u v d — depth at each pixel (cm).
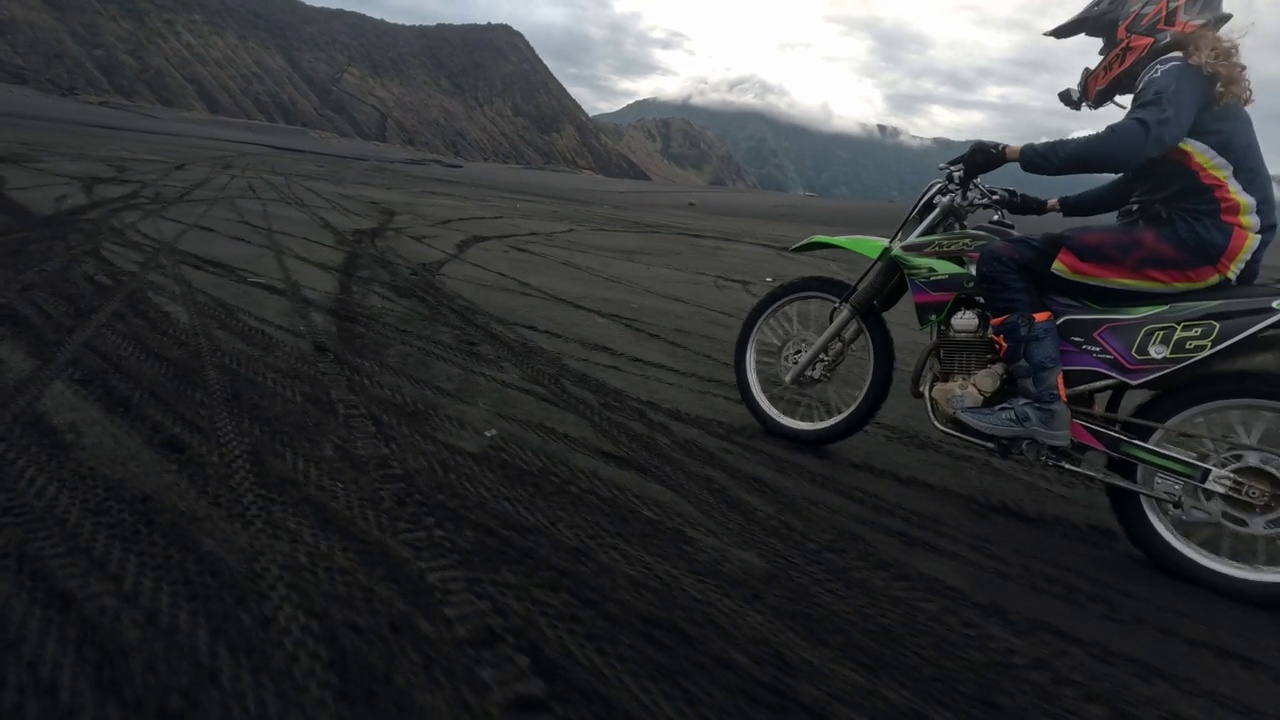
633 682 194
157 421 307
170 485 260
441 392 380
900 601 247
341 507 260
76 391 326
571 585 233
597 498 291
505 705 181
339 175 1661
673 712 186
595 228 1196
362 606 210
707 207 2106
